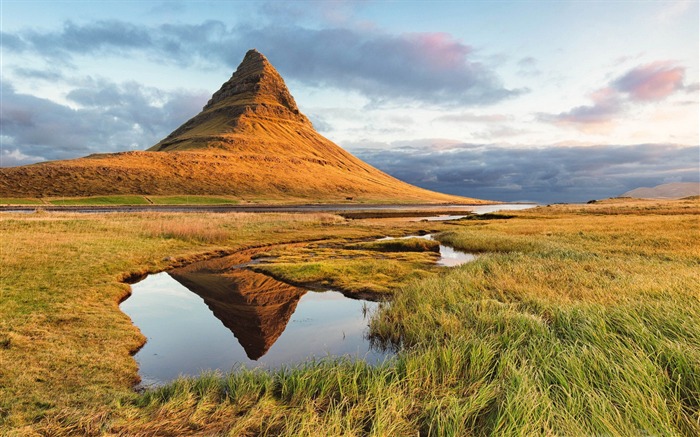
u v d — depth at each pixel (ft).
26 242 61.00
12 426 16.22
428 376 18.67
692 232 77.30
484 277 44.01
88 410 17.29
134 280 51.83
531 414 14.05
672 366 17.17
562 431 13.11
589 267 47.34
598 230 93.09
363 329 32.78
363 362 21.17
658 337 20.26
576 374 16.93
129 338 29.43
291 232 108.47
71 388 20.77
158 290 46.88
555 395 15.78
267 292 46.34
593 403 14.30
